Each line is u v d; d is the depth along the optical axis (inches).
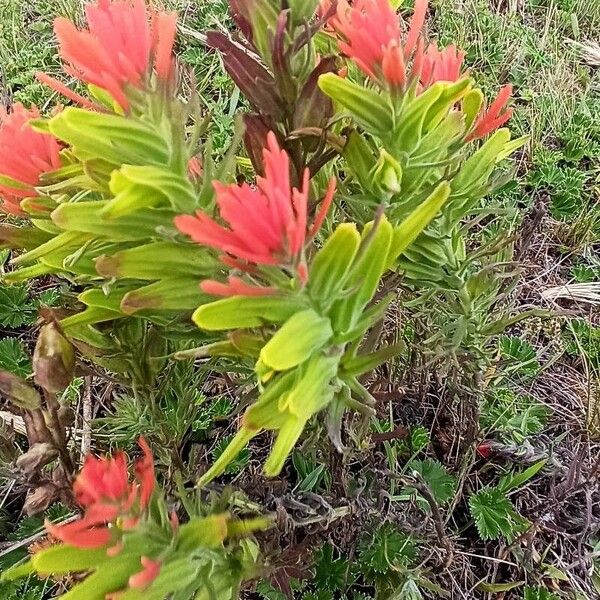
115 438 9.7
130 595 5.8
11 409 7.9
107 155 5.7
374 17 6.4
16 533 10.4
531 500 11.9
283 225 5.0
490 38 19.6
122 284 7.0
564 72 18.9
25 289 13.9
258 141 6.8
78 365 8.1
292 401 5.6
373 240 5.8
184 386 9.3
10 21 20.1
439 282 8.7
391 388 11.0
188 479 9.3
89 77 5.5
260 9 6.5
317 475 9.9
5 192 6.6
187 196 5.9
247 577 7.2
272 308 5.7
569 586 11.2
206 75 17.5
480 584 10.8
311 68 6.9
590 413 12.8
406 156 7.1
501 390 12.1
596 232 15.6
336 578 10.1
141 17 5.5
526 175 16.2
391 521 9.9
